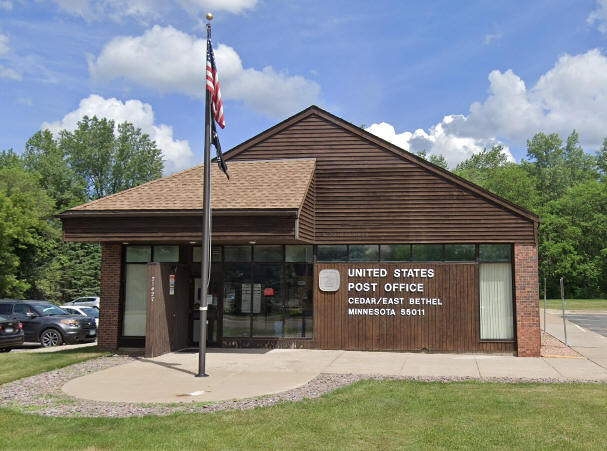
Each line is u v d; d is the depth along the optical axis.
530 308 15.02
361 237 15.98
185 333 16.36
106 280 16.39
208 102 12.15
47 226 45.34
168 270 15.23
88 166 67.06
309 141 16.69
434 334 15.46
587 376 11.96
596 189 60.69
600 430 7.49
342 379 11.40
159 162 69.44
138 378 11.54
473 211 15.59
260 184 15.21
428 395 9.66
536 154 73.44
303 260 16.14
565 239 59.34
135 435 7.21
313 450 6.64
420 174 15.97
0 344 16.45
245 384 10.86
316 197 16.30
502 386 10.57
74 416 8.30
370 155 16.28
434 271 15.62
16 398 9.70
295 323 16.00
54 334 18.83
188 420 7.97
